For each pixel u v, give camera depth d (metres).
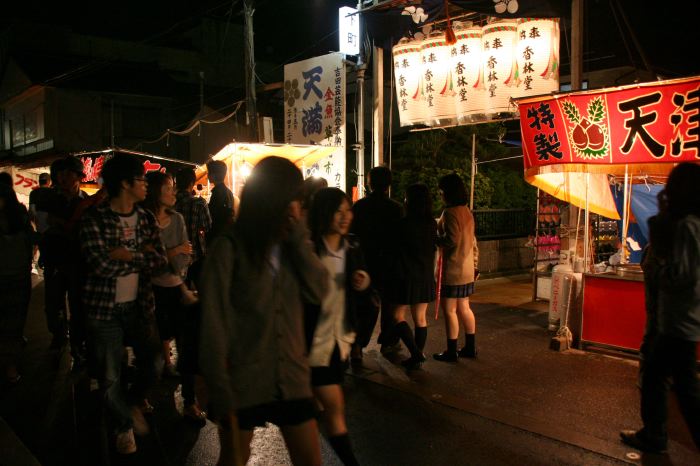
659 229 3.57
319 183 5.04
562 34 10.04
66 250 5.52
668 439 4.16
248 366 2.37
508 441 4.17
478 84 8.16
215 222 4.77
